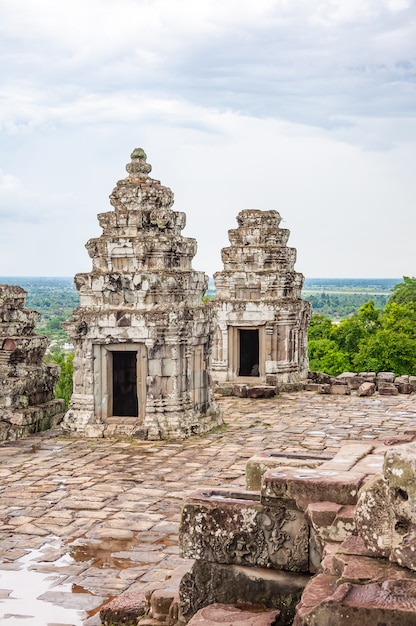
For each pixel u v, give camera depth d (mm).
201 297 26719
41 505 16766
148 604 10656
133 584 12531
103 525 15422
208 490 10719
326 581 8281
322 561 8844
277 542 9906
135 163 26156
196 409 25516
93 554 13867
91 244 25406
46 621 11219
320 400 32656
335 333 52219
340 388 34375
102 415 24750
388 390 34219
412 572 7930
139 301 24578
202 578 10148
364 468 10547
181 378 24547
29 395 25641
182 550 10234
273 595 9789
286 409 30266
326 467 10688
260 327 35250
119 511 16344
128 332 24172
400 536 8180
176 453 21922
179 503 16906
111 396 25031
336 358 47438
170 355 24188
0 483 18625
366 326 53844
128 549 14109
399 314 54750
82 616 11383
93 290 24984
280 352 35312
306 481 9773
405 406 31156
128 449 22469
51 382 27078
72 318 24875
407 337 47688
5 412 24562
